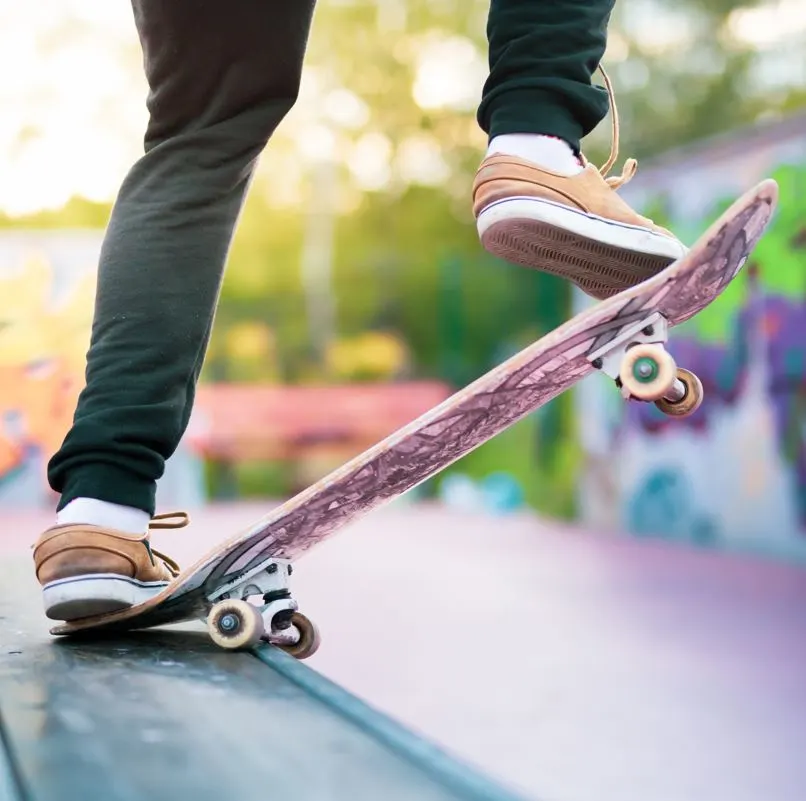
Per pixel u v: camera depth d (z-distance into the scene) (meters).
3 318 13.47
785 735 3.16
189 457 14.98
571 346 1.39
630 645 4.67
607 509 11.35
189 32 1.51
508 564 8.02
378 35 22.36
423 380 19.42
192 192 1.53
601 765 2.82
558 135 1.52
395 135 22.88
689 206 9.70
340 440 15.85
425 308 19.53
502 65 1.53
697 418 9.81
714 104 21.50
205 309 1.54
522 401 1.48
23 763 0.79
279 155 22.22
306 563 8.05
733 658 4.40
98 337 1.52
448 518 12.85
